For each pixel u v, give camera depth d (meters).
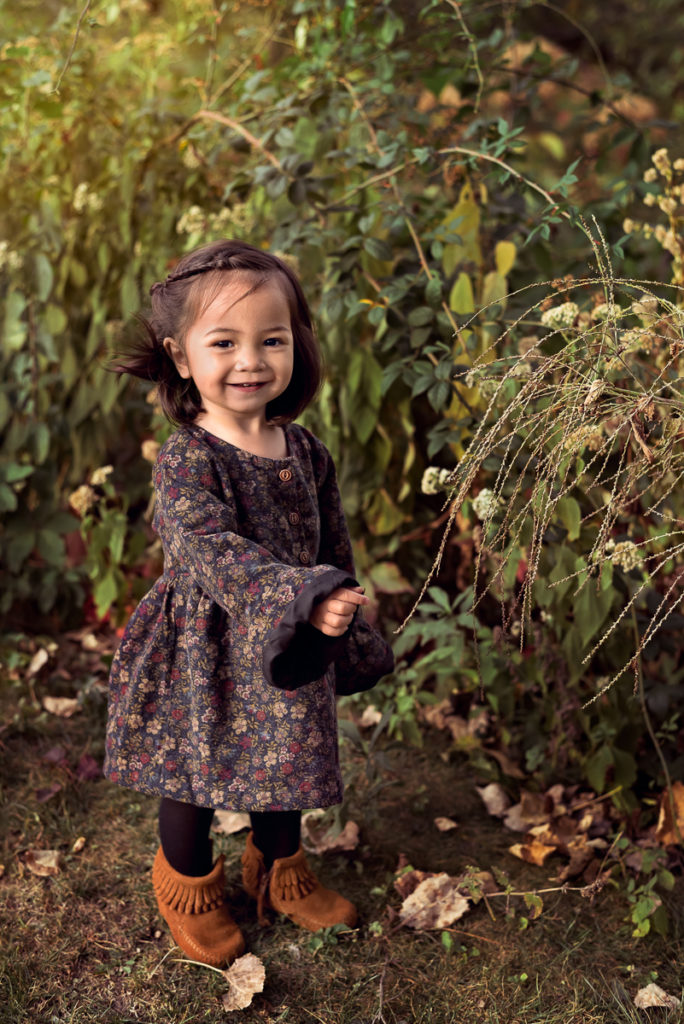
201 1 2.93
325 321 2.44
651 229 2.21
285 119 2.64
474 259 2.38
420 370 2.20
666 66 6.38
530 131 4.12
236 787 1.63
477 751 2.38
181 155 2.87
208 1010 1.67
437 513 2.73
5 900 1.92
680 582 2.09
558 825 2.16
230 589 1.45
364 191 2.43
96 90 3.03
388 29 2.57
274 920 1.89
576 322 2.07
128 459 3.17
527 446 2.05
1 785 2.26
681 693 2.13
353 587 1.35
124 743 1.71
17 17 3.04
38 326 2.86
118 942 1.82
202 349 1.61
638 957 1.81
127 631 1.74
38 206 2.99
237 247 1.66
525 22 5.50
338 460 2.57
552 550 2.14
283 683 1.35
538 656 2.28
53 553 2.79
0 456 2.87
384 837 2.16
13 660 2.71
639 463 1.62
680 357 1.90
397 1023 1.65
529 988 1.74
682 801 2.07
